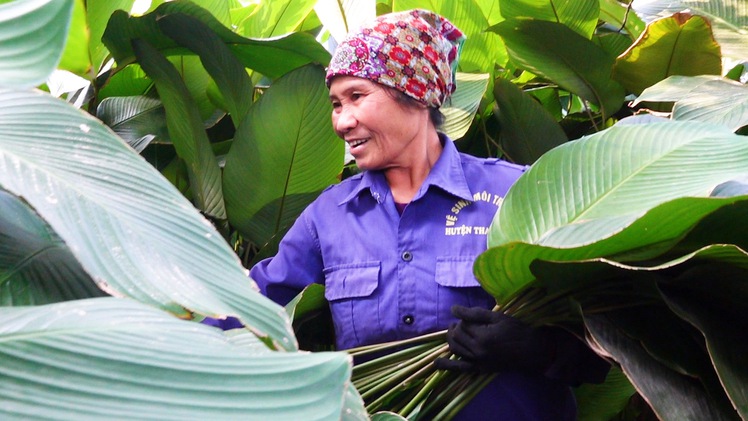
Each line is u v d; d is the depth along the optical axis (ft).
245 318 3.56
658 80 9.53
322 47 8.96
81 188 3.69
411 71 6.63
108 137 4.05
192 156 8.95
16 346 2.94
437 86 6.79
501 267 5.94
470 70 10.49
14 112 3.94
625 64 9.48
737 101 8.15
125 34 8.84
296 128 8.32
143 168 4.02
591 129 10.68
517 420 6.42
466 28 10.30
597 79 10.01
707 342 5.37
